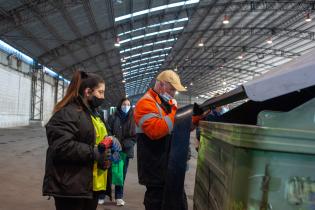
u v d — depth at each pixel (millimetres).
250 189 1170
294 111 1272
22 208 6043
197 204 2543
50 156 2867
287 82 1337
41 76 34188
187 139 2355
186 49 40969
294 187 1155
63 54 30000
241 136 1208
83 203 3020
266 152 1170
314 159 1153
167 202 2307
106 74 48031
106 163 2980
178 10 26828
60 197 2857
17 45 26125
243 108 2713
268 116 1283
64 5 19984
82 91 3066
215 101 2361
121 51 36688
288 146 1154
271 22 31250
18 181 8242
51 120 2902
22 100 31281
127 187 8086
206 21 30406
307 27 31281
